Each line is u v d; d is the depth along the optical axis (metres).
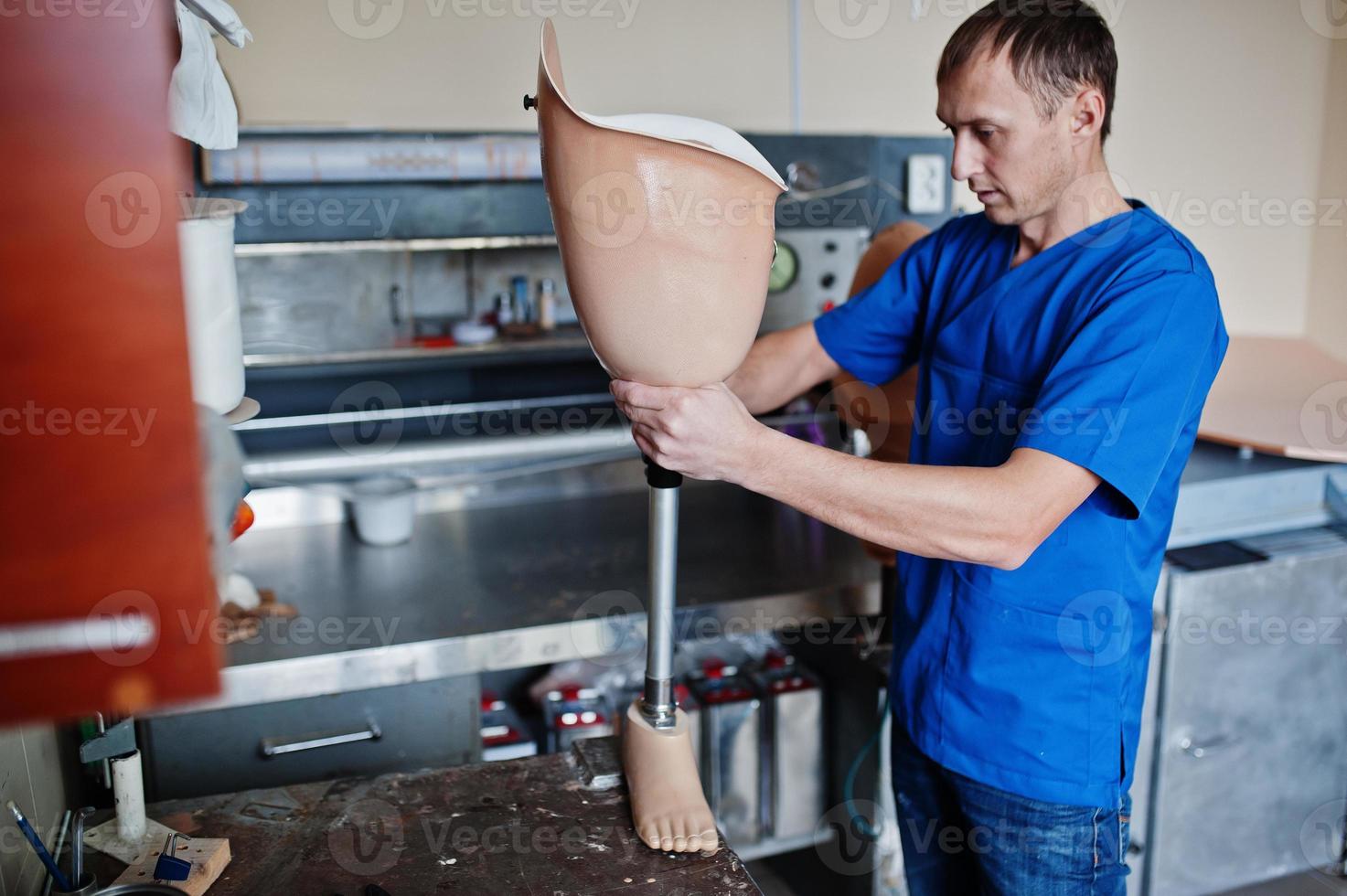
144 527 0.36
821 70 2.62
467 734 1.76
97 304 0.34
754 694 2.05
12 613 0.35
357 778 1.16
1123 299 1.14
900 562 1.44
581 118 0.76
